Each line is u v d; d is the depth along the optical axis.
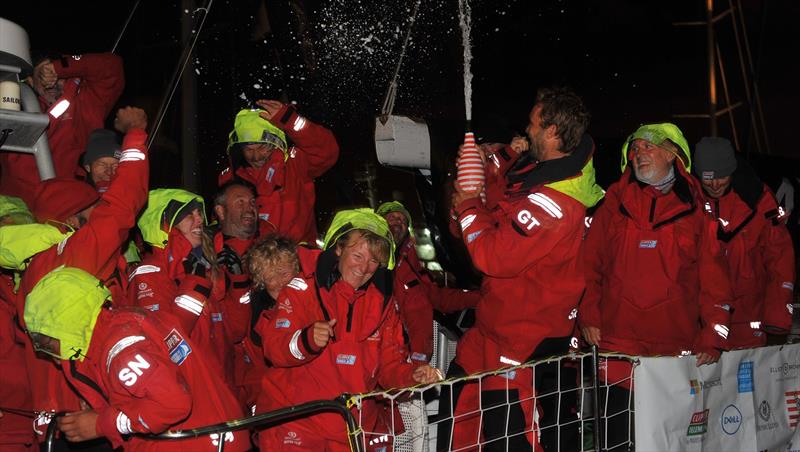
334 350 4.16
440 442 4.69
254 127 5.65
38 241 3.95
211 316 4.36
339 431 4.11
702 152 5.74
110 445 3.91
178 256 4.37
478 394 4.56
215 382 3.83
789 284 6.07
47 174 5.00
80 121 5.94
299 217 5.78
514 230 4.23
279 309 4.17
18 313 3.87
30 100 4.95
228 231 5.29
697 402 4.59
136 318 3.47
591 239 5.05
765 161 8.26
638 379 4.37
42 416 3.81
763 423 4.98
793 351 5.21
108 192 4.00
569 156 4.28
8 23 4.47
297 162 5.80
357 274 4.15
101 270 3.99
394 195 7.86
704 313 4.88
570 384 4.62
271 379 4.24
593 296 5.05
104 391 3.44
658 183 4.86
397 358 4.27
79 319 3.37
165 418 3.31
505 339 4.39
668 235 4.85
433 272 6.61
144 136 4.17
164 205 4.38
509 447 4.35
